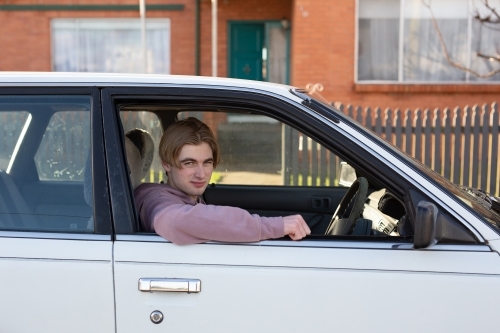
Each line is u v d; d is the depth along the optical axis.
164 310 2.17
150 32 11.76
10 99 2.33
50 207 2.30
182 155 2.55
